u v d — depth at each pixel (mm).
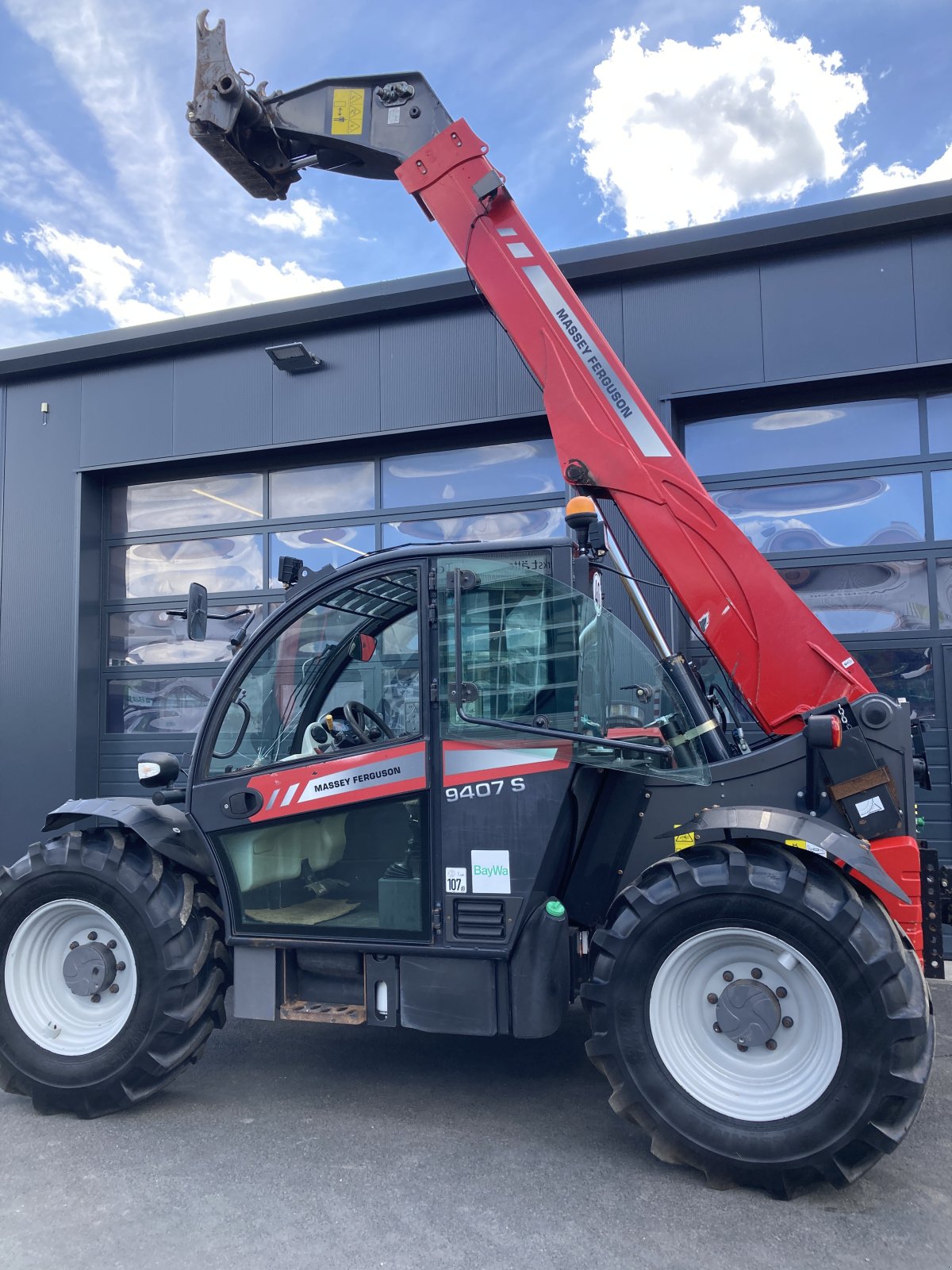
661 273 6289
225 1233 2488
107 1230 2516
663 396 6250
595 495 3729
